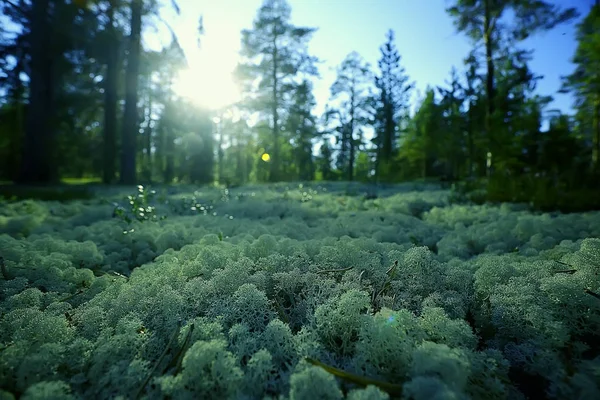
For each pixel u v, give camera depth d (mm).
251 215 5539
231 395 1095
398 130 32500
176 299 1586
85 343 1354
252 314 1521
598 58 13172
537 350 1314
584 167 9117
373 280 1896
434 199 7699
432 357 1088
